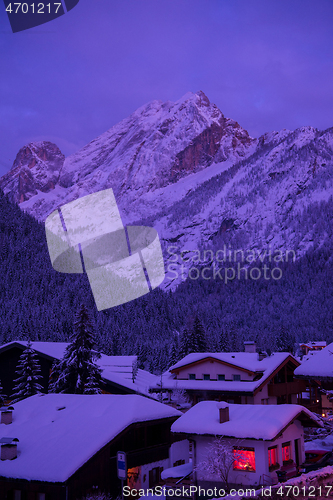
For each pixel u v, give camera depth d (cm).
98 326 15212
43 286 19150
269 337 18400
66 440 2561
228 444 2477
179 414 3081
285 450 2588
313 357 3369
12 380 5016
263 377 4534
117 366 5134
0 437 2778
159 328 18638
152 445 3006
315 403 5009
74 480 2311
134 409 2806
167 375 5262
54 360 4575
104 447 2480
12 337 13400
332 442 3250
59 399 3177
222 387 4625
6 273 19200
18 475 2331
